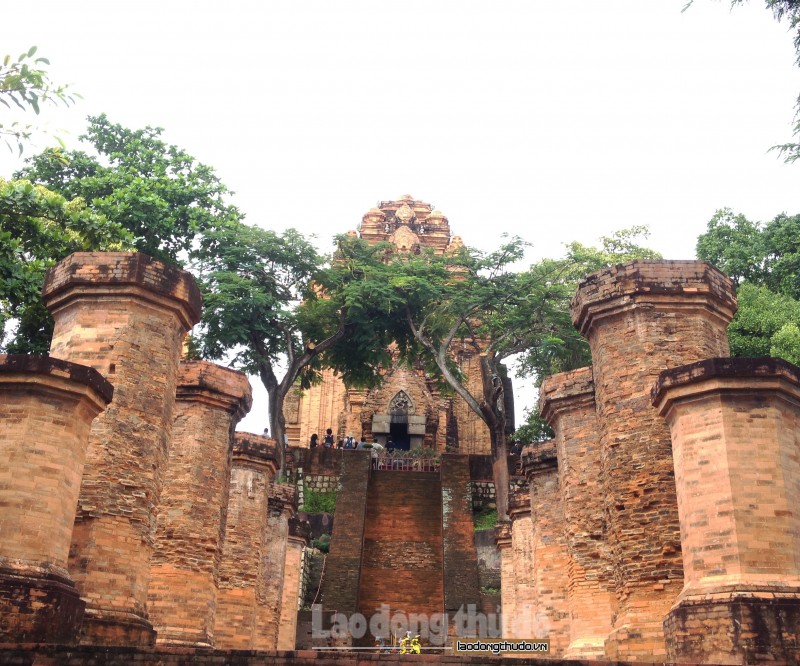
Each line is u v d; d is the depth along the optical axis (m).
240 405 20.44
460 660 11.39
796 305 35.59
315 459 49.34
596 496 19.17
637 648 15.14
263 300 38.47
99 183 37.00
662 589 15.39
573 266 44.91
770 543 12.52
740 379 13.18
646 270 17.09
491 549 38.97
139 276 15.94
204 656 11.35
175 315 16.53
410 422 59.75
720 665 11.34
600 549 18.83
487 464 48.31
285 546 26.39
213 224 39.72
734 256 41.00
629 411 16.61
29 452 12.38
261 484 23.66
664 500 15.80
